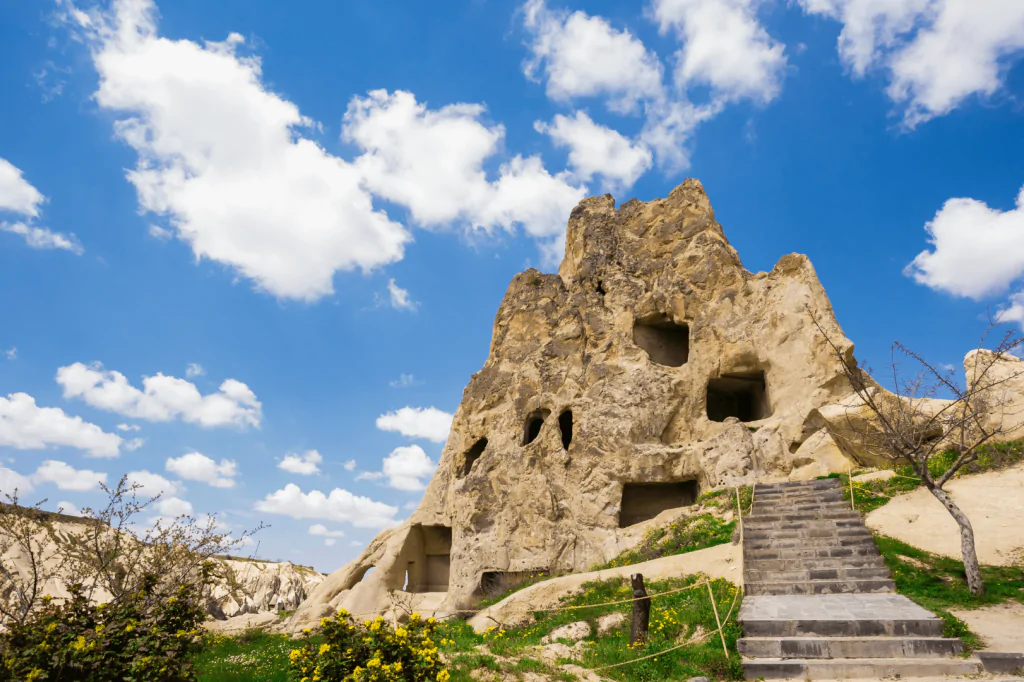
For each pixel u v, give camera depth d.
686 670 11.09
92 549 11.09
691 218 30.19
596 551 25.78
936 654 10.59
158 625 9.41
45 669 7.97
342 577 33.50
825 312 24.98
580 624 15.93
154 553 11.30
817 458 22.88
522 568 27.23
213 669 11.78
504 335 34.53
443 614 27.53
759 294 27.08
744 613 12.73
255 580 42.62
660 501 27.38
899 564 14.88
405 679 8.41
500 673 11.02
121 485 11.38
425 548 34.00
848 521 17.16
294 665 8.77
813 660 10.76
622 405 27.70
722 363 26.95
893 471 20.88
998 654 10.00
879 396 22.02
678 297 28.88
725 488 23.91
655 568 18.11
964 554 13.66
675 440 27.11
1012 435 20.25
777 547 16.52
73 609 9.09
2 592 9.91
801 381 24.38
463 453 32.72
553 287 33.72
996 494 18.05
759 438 24.77
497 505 29.22
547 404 29.88
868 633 11.41
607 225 33.62
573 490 27.53
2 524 10.48
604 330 30.31
